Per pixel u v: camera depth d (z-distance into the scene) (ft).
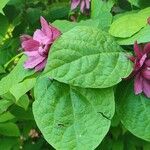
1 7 1.63
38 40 1.17
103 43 1.09
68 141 1.05
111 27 1.21
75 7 1.68
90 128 1.05
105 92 1.07
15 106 1.80
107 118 1.05
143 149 1.84
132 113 1.10
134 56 1.10
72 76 1.03
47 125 1.07
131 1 1.45
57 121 1.07
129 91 1.11
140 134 1.08
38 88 1.11
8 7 2.12
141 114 1.09
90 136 1.04
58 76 1.02
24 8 2.18
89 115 1.07
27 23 2.15
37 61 1.14
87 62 1.05
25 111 1.82
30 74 1.16
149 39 1.08
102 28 1.33
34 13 2.15
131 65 1.07
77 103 1.09
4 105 1.68
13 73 1.21
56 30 1.15
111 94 1.07
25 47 1.17
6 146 1.90
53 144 1.05
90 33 1.08
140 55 1.07
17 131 1.87
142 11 1.28
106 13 1.39
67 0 2.46
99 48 1.08
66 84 1.11
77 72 1.03
